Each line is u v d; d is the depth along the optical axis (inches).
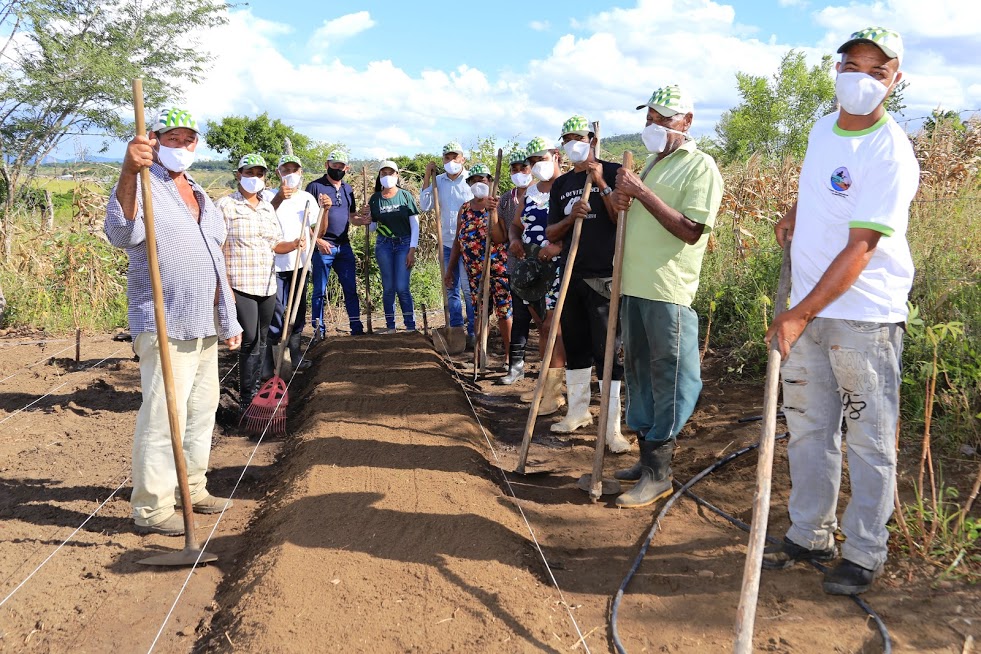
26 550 160.1
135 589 147.0
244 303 242.1
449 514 166.4
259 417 245.9
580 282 210.1
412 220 360.2
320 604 131.3
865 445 131.1
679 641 125.0
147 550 162.1
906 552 145.4
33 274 419.5
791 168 372.5
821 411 138.1
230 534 172.9
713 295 311.7
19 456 214.5
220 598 144.1
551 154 257.3
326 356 324.8
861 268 121.7
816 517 142.4
